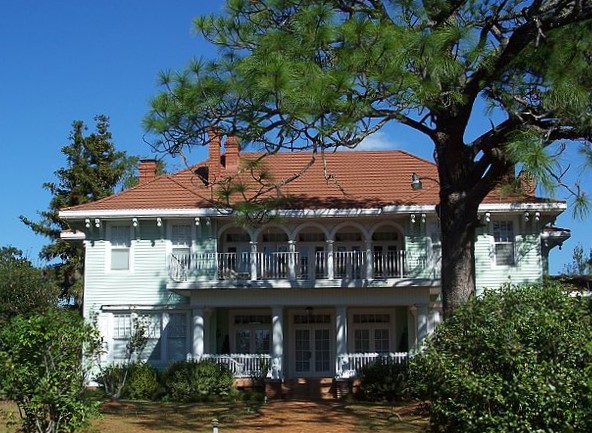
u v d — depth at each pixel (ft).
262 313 101.76
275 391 89.04
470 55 48.37
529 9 50.26
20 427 50.34
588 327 33.94
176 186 102.32
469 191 59.98
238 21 53.62
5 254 154.10
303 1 52.06
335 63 46.75
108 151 151.74
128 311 98.99
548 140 49.67
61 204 148.97
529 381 32.01
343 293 94.43
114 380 87.25
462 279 60.18
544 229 102.42
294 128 46.91
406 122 59.62
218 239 100.07
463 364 34.24
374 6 53.62
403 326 100.32
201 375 85.10
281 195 57.88
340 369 90.94
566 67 49.90
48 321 43.29
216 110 49.65
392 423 62.95
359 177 104.53
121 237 100.83
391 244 101.65
